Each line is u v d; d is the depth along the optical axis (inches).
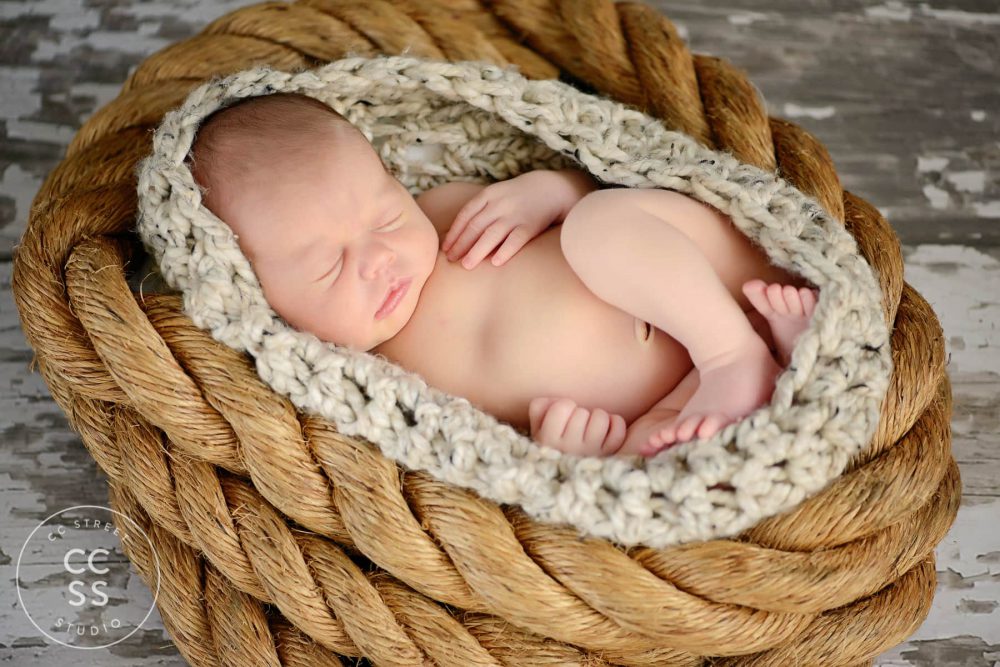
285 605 49.8
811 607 46.5
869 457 48.9
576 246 51.6
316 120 53.7
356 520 47.9
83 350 52.2
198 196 51.3
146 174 52.1
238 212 52.6
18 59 73.3
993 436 67.5
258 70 55.5
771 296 49.6
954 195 73.1
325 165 52.9
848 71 76.1
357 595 48.9
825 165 59.4
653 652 50.3
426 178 63.3
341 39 62.7
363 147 54.7
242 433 48.9
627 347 53.1
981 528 65.6
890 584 50.3
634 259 50.1
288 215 52.2
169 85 61.3
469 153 62.6
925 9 77.7
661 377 53.4
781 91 75.3
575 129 55.8
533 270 55.7
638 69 62.0
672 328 49.9
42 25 74.2
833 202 57.9
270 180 52.4
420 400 48.7
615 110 57.5
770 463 44.9
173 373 49.4
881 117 74.9
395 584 50.4
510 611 46.5
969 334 69.6
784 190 53.5
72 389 54.2
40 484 64.7
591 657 49.8
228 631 52.5
